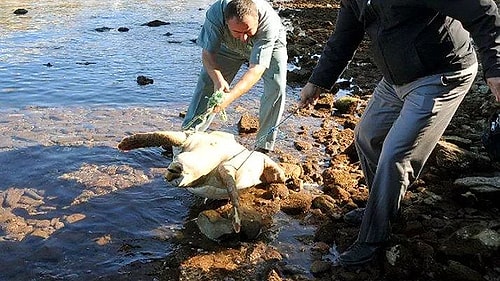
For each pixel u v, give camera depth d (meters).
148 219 5.09
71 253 4.61
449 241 4.38
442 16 3.82
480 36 3.55
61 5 16.75
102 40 12.40
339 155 6.34
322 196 5.33
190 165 4.75
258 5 5.34
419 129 3.94
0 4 16.25
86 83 9.04
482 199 5.04
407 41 3.88
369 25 4.09
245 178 5.17
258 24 5.32
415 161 4.09
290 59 11.15
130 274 4.36
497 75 3.47
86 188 5.57
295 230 4.93
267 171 5.52
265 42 5.35
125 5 17.62
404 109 4.05
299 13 17.12
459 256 4.31
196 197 5.45
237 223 4.50
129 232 4.89
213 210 4.99
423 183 5.48
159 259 4.54
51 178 5.75
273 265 4.41
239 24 5.14
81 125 7.20
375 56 4.18
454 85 3.95
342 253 4.45
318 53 11.56
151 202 5.36
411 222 4.77
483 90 8.22
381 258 4.30
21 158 6.15
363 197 5.34
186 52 11.57
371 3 3.92
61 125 7.18
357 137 4.67
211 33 5.48
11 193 5.46
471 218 4.90
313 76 4.64
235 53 6.07
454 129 6.77
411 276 4.19
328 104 8.09
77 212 5.18
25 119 7.34
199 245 4.70
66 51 11.21
